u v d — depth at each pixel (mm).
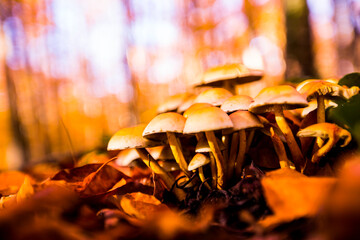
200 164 247
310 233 176
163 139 274
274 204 187
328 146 232
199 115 236
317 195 182
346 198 154
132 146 257
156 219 188
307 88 259
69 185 250
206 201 224
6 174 366
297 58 676
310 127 233
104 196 245
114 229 195
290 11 680
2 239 181
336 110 236
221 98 282
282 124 252
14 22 1699
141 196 238
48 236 179
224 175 250
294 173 216
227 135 267
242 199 209
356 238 150
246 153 275
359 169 161
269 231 184
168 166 274
